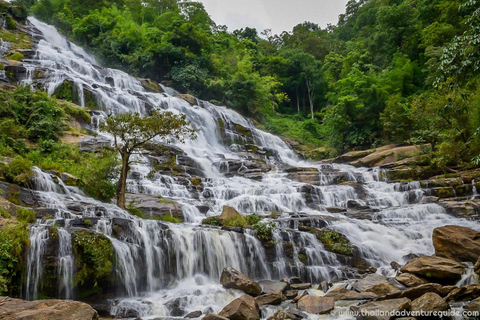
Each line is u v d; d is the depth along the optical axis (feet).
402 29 138.72
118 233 34.14
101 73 109.81
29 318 19.36
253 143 106.52
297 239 42.37
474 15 37.88
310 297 30.55
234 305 27.58
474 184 58.23
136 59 132.77
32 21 130.72
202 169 73.56
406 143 89.81
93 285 30.73
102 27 145.38
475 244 37.55
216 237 38.58
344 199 63.87
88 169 48.85
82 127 72.43
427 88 118.01
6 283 27.81
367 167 82.64
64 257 30.35
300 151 113.39
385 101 102.32
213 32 197.36
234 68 149.59
